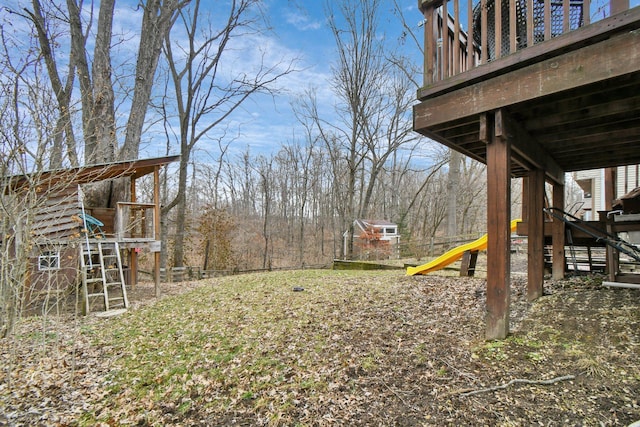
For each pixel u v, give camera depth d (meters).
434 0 3.41
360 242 20.61
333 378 3.06
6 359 3.92
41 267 6.03
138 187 18.78
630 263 4.99
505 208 3.08
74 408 2.94
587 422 2.05
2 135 4.39
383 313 4.64
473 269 7.57
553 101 2.86
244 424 2.57
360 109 16.97
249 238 24.42
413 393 2.65
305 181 25.91
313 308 5.22
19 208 5.13
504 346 3.06
